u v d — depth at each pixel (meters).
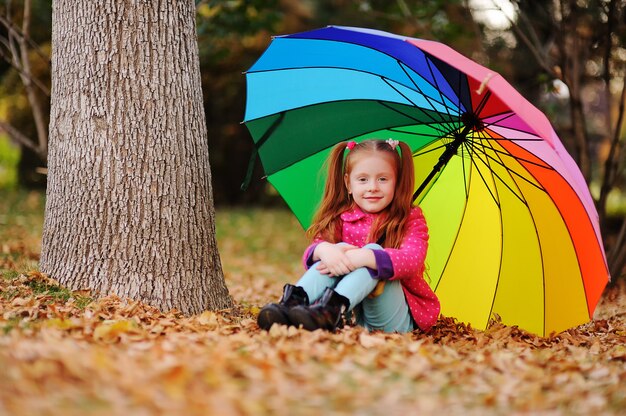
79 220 4.10
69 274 4.11
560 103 9.75
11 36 7.54
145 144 4.10
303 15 13.75
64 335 3.29
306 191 4.52
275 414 2.43
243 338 3.40
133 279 4.06
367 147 4.08
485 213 4.52
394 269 3.73
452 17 9.31
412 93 4.39
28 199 11.30
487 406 2.71
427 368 3.08
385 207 4.12
